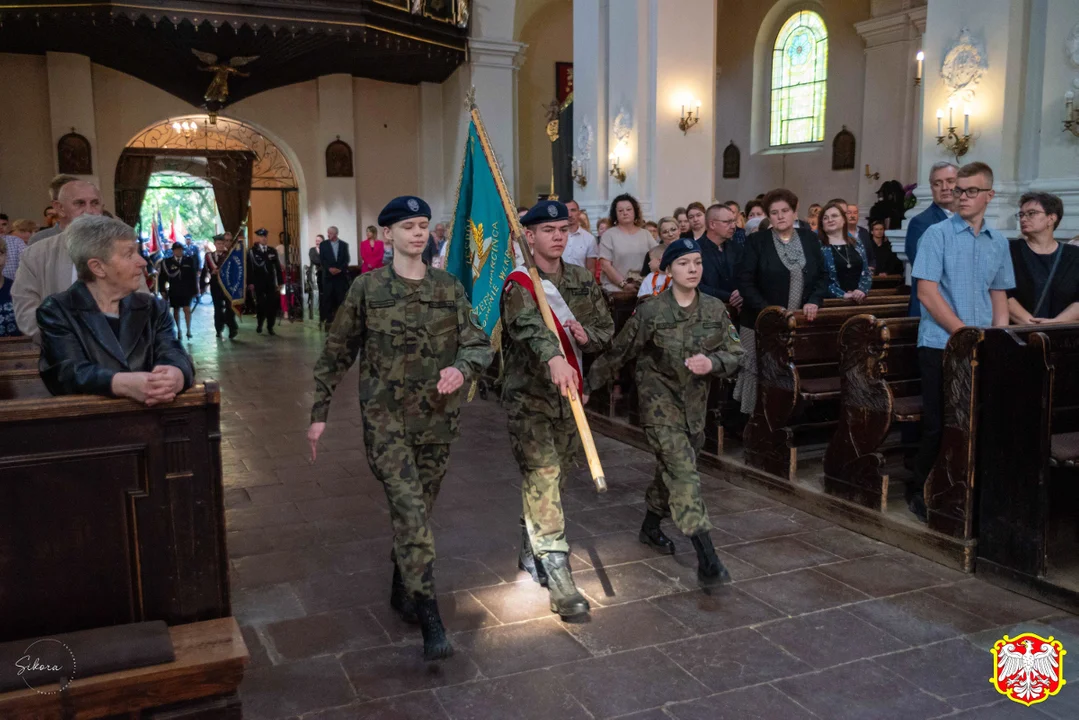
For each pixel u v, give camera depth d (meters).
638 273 7.17
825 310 5.06
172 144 16.33
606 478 5.47
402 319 3.16
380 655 3.17
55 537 2.39
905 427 4.95
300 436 6.82
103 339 2.55
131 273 2.61
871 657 3.12
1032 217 4.38
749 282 5.27
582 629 3.37
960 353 3.83
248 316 17.50
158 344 2.69
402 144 17.30
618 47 11.22
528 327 3.30
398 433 3.17
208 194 24.77
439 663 3.10
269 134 16.41
